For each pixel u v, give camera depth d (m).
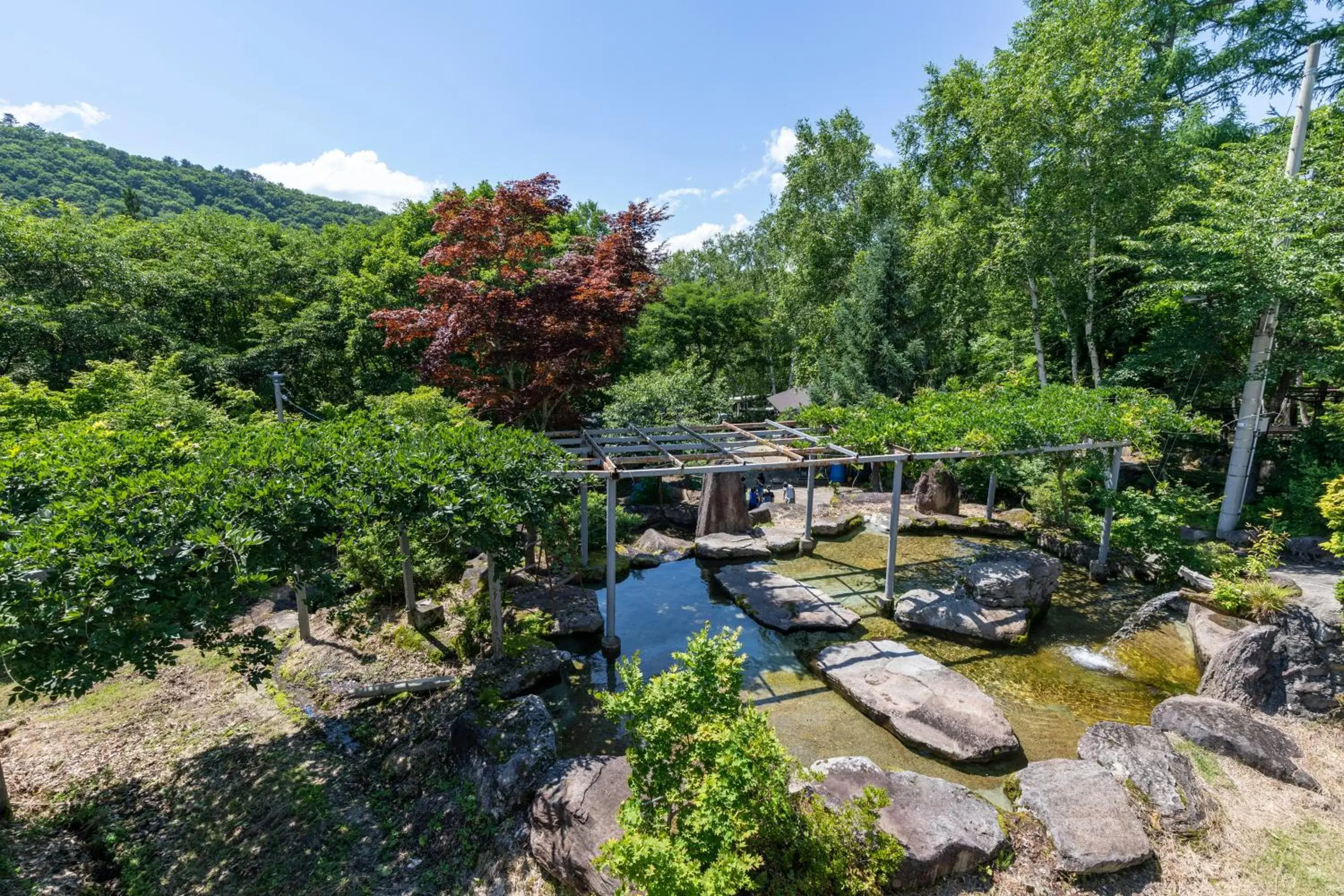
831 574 10.07
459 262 10.06
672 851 3.17
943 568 10.29
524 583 8.75
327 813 4.73
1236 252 9.66
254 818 4.70
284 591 8.62
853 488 16.00
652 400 14.14
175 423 9.17
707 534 11.59
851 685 6.46
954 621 7.84
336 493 5.20
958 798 4.35
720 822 3.26
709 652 3.89
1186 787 4.55
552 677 6.74
